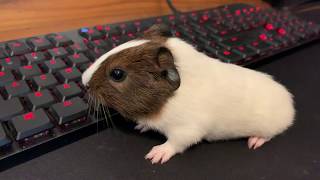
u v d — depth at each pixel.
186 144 0.16
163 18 0.23
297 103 0.19
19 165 0.13
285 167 0.15
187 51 0.17
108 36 0.20
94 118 0.15
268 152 0.15
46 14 0.23
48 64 0.16
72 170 0.13
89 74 0.16
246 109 0.17
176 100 0.16
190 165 0.14
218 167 0.14
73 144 0.14
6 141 0.12
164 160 0.14
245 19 0.25
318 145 0.16
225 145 0.16
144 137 0.16
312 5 0.34
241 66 0.20
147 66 0.16
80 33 0.20
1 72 0.15
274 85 0.18
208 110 0.16
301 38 0.24
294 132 0.17
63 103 0.14
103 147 0.14
